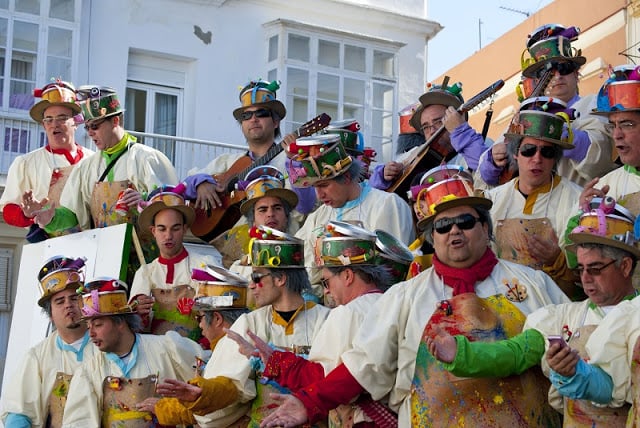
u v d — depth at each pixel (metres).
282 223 7.62
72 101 9.70
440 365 5.20
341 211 7.21
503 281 5.39
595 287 5.11
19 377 7.58
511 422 5.10
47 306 7.76
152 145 15.48
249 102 8.72
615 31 16.11
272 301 6.34
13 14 14.93
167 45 15.66
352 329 5.61
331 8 16.78
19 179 9.65
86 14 15.27
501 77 18.53
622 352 4.81
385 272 6.03
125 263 8.45
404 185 8.05
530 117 6.39
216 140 15.82
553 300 5.39
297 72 16.36
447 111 7.86
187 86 15.88
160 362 7.27
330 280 6.04
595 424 4.92
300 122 16.41
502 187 6.59
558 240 6.28
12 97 14.88
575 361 4.70
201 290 7.11
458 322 5.25
